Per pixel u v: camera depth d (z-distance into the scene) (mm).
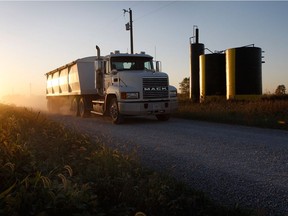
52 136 8648
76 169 5398
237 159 7168
